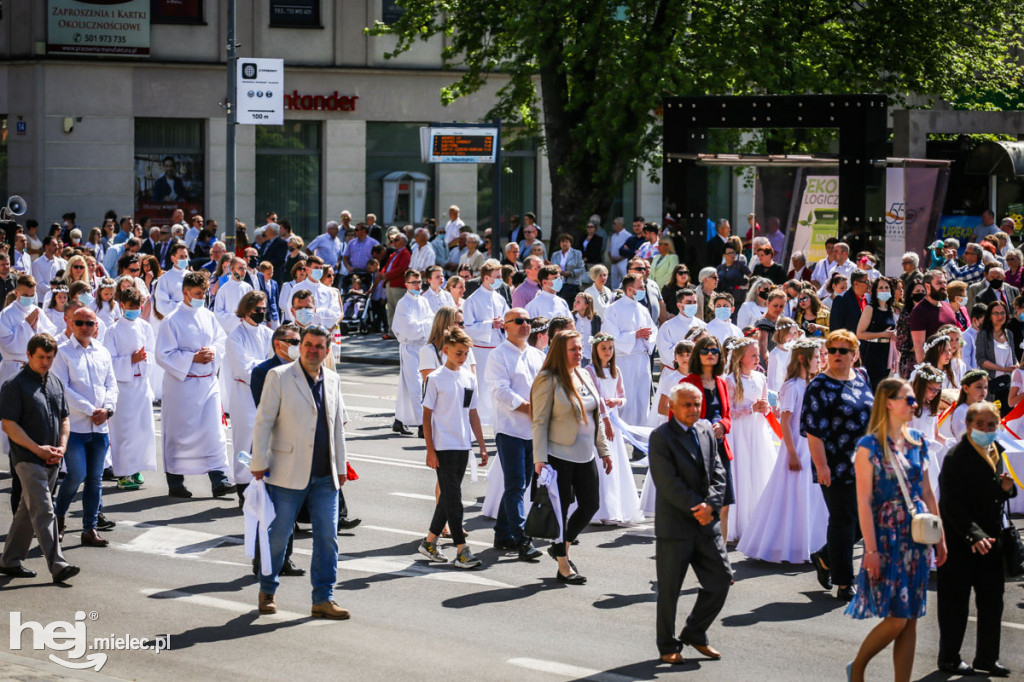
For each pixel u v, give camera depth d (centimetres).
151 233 4072
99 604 1406
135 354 1983
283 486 1360
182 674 1178
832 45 4300
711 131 3278
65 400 1530
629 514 1794
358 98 5184
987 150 4169
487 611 1386
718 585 1231
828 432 1431
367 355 3550
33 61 4812
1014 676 1205
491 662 1217
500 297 2536
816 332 2211
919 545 1132
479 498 1948
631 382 2302
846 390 1437
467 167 5347
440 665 1207
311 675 1177
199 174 5041
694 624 1241
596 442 1527
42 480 1491
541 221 5462
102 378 1670
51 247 3416
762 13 3956
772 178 3328
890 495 1134
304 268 2605
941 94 4712
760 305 2386
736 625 1352
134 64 4903
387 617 1362
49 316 2288
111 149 4903
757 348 1686
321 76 5125
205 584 1488
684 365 1731
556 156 4188
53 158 4850
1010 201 4278
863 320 2441
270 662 1213
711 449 1238
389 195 5244
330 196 5169
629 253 3834
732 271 3009
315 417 1359
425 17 4394
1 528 1731
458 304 2602
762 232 3353
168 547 1653
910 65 4466
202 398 1959
